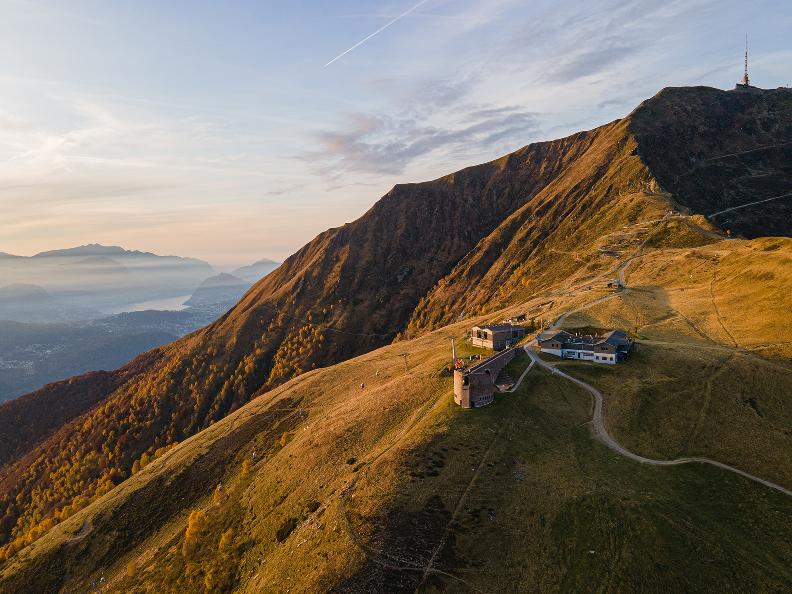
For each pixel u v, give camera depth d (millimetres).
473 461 76000
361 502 74500
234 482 123250
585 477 71062
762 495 65938
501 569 60250
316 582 63344
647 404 85188
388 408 106000
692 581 56406
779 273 122438
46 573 119250
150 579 99500
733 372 89000
